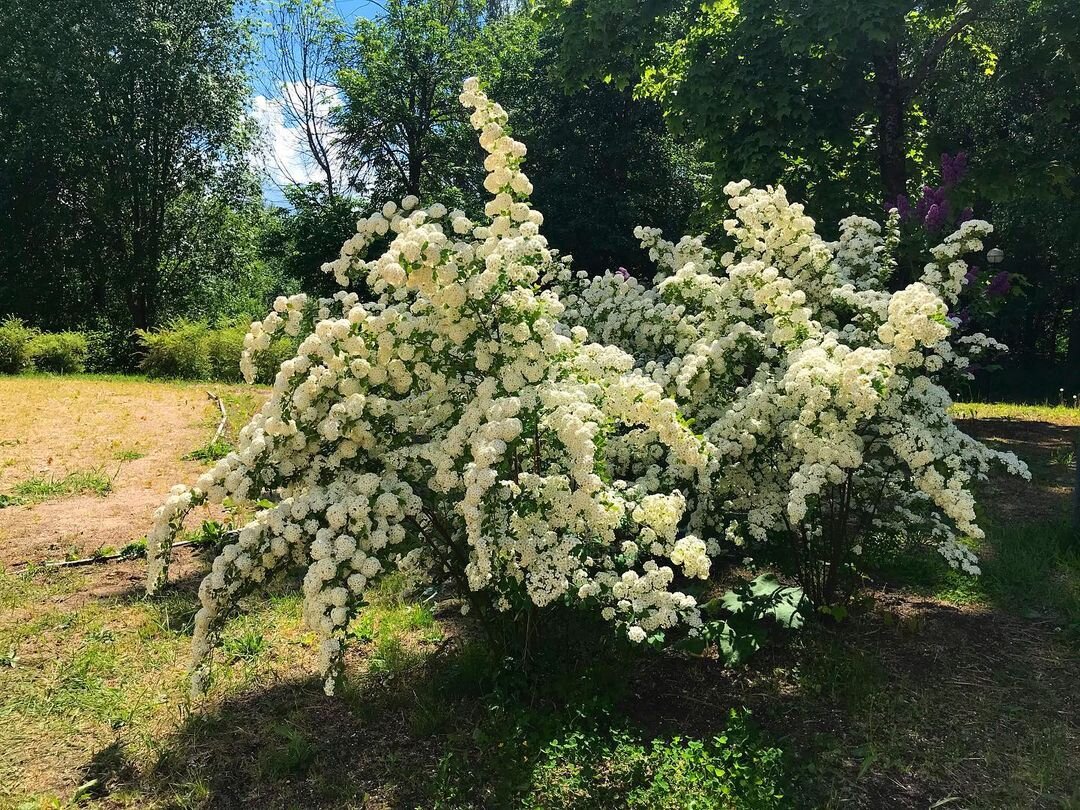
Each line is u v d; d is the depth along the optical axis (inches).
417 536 129.6
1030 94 496.7
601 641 134.2
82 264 903.7
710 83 355.3
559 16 411.5
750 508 155.5
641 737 116.0
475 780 107.8
